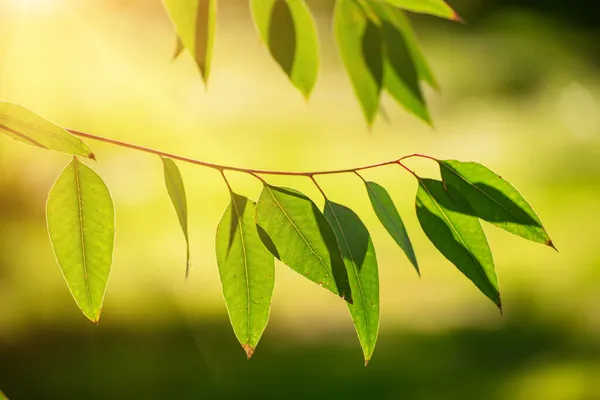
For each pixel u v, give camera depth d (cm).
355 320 114
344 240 113
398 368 504
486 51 1450
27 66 667
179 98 1177
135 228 781
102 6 1057
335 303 620
